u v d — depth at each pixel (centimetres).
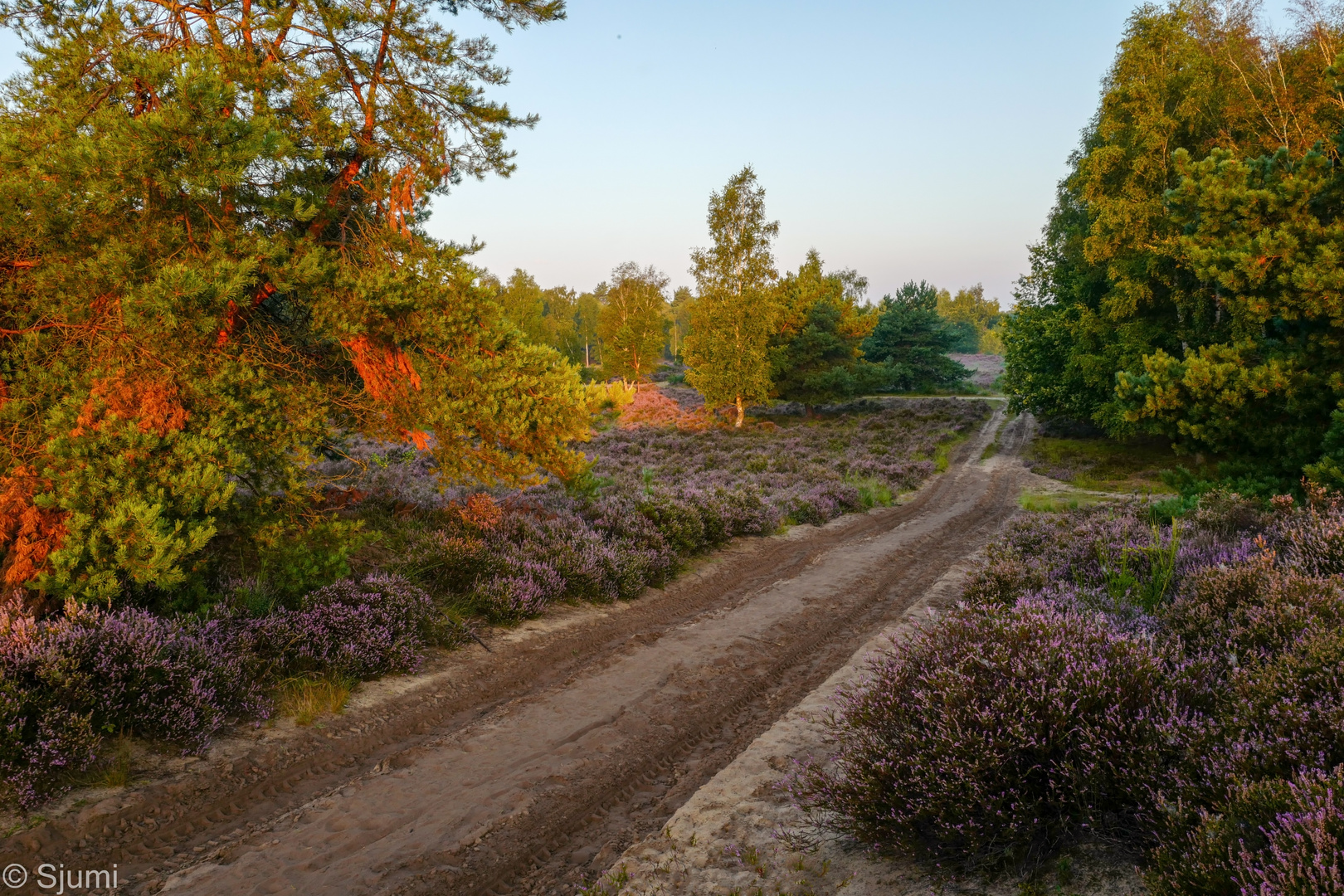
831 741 548
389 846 417
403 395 798
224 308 634
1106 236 2738
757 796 474
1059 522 1454
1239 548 816
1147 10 2631
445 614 823
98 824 411
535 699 677
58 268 529
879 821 362
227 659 579
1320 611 479
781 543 1579
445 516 1163
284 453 716
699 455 3194
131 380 561
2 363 576
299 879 380
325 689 616
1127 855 326
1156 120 2527
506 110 891
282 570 762
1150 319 2862
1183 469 1438
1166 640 509
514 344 827
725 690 716
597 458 927
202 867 388
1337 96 2219
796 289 5328
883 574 1273
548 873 398
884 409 5134
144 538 511
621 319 7362
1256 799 273
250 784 480
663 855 405
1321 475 1101
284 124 711
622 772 532
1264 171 1316
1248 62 2545
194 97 532
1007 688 387
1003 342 3741
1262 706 353
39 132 532
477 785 502
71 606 516
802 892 352
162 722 497
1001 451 3550
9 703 432
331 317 688
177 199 569
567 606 991
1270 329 1373
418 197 873
